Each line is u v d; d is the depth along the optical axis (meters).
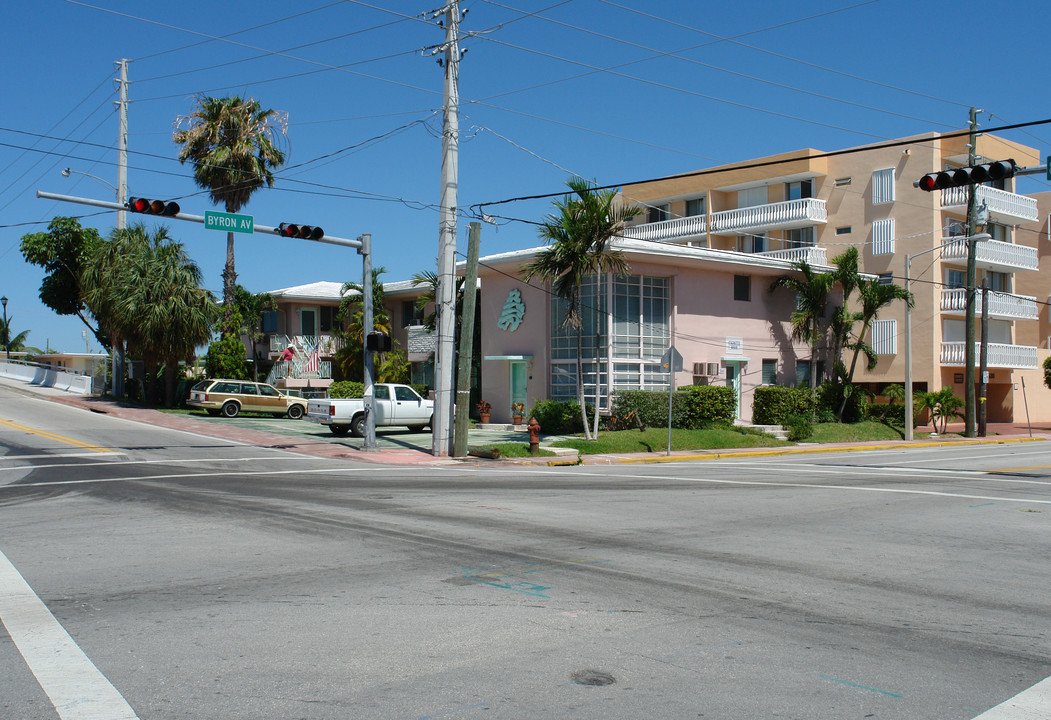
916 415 38.84
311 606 7.04
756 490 15.81
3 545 9.65
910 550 9.88
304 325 43.44
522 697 5.04
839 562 9.11
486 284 32.91
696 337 31.28
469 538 10.22
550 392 30.34
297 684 5.23
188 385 38.81
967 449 30.42
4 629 6.35
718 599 7.43
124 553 9.20
